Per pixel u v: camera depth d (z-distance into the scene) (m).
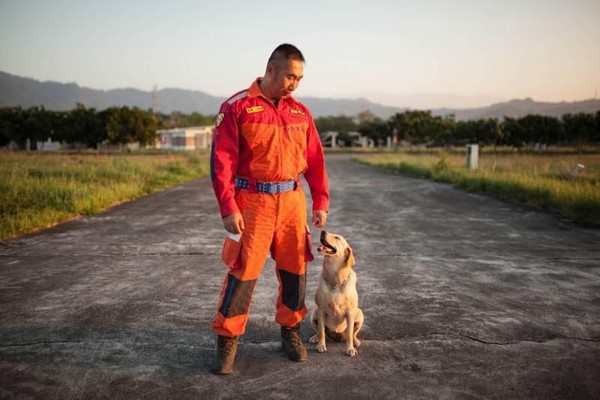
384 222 9.56
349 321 3.35
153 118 54.59
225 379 2.98
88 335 3.68
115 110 52.41
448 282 5.26
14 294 4.76
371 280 5.33
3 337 3.64
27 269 5.78
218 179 3.00
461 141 57.75
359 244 7.37
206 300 4.59
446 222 9.56
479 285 5.15
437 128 59.50
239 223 2.96
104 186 14.48
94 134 52.47
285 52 2.96
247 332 3.77
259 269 3.14
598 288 5.05
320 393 2.80
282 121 3.10
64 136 52.84
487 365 3.20
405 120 68.62
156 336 3.67
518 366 3.18
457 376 3.03
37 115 54.06
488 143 50.62
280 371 3.10
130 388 2.86
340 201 13.18
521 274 5.61
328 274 3.33
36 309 4.30
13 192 10.92
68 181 13.73
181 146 59.69
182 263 6.11
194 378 2.99
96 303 4.48
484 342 3.59
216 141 3.06
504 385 2.91
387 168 29.44
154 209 11.51
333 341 3.63
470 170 20.36
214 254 6.65
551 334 3.76
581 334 3.76
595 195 10.41
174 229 8.70
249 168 3.06
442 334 3.75
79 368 3.12
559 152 44.69
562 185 12.55
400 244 7.38
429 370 3.12
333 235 3.28
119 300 4.58
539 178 15.04
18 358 3.26
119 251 6.83
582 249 7.03
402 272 5.69
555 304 4.51
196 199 13.66
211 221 9.64
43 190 11.37
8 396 2.75
